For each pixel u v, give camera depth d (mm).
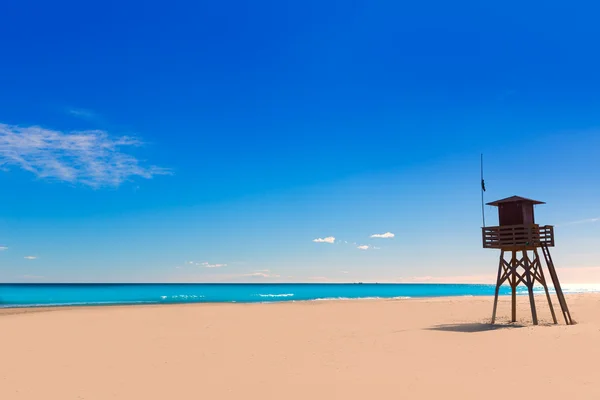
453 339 20609
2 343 22219
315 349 19578
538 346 17297
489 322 28375
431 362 15859
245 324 30344
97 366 16641
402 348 19000
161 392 13008
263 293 128875
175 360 17656
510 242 26844
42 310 45625
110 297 94938
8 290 153375
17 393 13070
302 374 14750
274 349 19828
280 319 33656
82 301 76562
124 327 28734
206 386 13555
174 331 26656
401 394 12039
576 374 13125
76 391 13227
